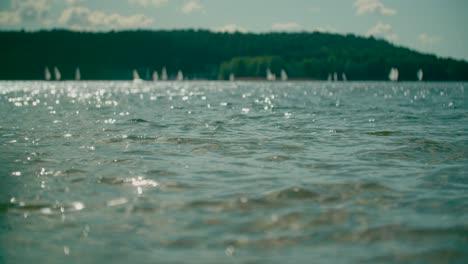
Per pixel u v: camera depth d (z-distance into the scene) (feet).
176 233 25.53
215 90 305.32
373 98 187.11
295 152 49.88
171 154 48.57
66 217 28.25
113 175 38.55
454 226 26.09
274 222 27.07
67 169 40.91
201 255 22.75
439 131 67.46
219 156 47.52
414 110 114.01
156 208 29.73
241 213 28.66
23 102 151.53
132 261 22.18
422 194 32.68
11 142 56.70
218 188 34.37
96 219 27.86
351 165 42.88
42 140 58.39
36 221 27.68
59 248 23.85
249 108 120.06
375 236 24.93
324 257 22.41
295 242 24.23
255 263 21.83
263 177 37.83
